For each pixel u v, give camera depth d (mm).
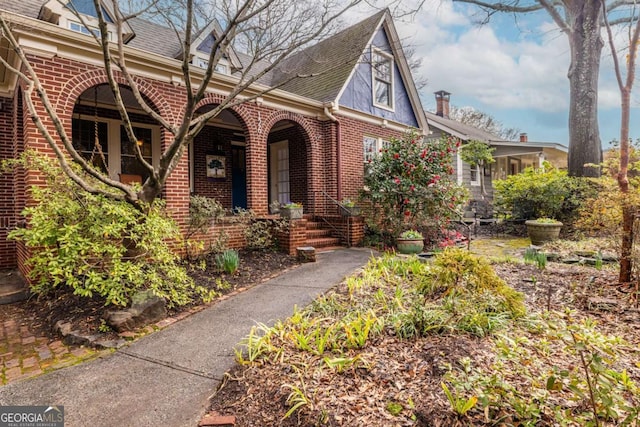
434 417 2051
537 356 2586
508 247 8883
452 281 3488
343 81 9430
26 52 5012
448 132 15242
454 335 3006
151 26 9164
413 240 7754
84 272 3963
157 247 4324
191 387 2615
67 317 3955
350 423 2074
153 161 9219
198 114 8375
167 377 2756
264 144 8109
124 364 2982
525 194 11109
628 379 2096
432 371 2461
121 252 4070
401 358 2674
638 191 4273
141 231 4270
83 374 2842
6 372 2934
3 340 3615
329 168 9430
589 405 1933
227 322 3801
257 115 7969
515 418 1963
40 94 3709
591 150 10711
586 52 10531
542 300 4004
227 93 7363
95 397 2516
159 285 4168
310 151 9234
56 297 4602
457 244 9148
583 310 3689
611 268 5422
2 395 2551
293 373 2600
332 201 9320
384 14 10602
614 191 4652
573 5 10305
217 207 6672
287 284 5141
